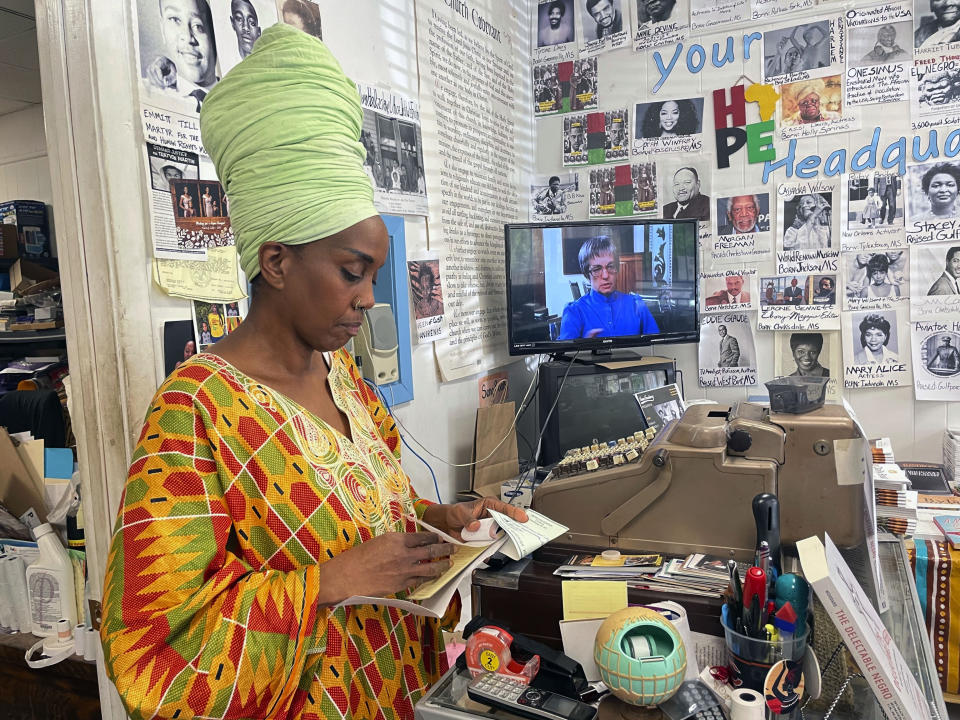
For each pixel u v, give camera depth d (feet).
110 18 3.27
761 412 4.06
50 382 5.97
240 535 2.14
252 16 4.11
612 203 8.14
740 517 3.63
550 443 6.59
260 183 2.17
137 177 3.42
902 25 6.89
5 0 6.95
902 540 4.17
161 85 3.53
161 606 1.87
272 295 2.33
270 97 2.15
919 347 7.08
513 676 2.55
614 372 6.66
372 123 5.17
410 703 2.60
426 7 5.98
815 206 7.32
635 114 7.96
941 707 2.43
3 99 10.26
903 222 7.04
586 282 6.81
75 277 3.38
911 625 3.05
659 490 3.75
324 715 2.27
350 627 2.42
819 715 2.52
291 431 2.25
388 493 2.63
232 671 1.90
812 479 3.64
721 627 3.06
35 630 4.49
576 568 3.52
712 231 7.72
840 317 7.32
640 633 2.57
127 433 3.37
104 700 3.86
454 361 6.40
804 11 7.19
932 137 6.89
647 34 7.82
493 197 7.35
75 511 4.54
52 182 3.40
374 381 5.03
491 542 2.69
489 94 7.22
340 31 4.88
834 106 7.17
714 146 7.67
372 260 2.28
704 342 7.84
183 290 3.64
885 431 7.28
